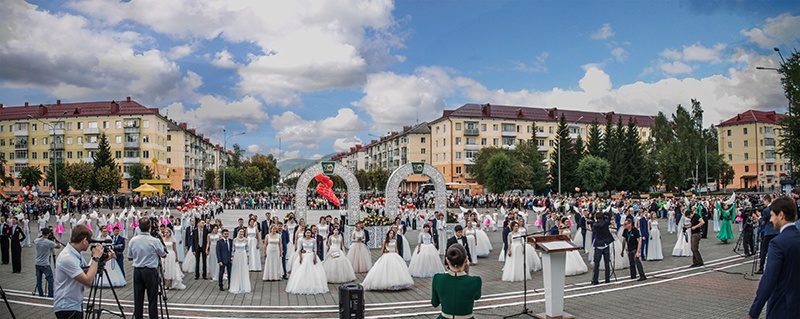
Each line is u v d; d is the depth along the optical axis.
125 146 84.12
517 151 75.56
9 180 71.50
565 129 74.75
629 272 15.16
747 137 84.56
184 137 98.94
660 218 40.22
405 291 13.09
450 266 5.75
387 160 115.44
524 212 33.56
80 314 6.25
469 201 62.53
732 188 84.56
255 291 13.22
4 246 18.08
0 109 86.44
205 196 69.06
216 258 13.91
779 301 4.98
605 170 68.56
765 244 13.48
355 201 25.92
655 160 76.31
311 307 11.21
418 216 33.31
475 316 9.95
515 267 14.32
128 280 14.81
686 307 10.28
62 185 71.50
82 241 6.32
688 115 74.12
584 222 20.42
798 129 33.78
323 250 16.34
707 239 24.34
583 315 9.75
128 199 58.50
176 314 10.47
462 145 87.06
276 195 80.12
